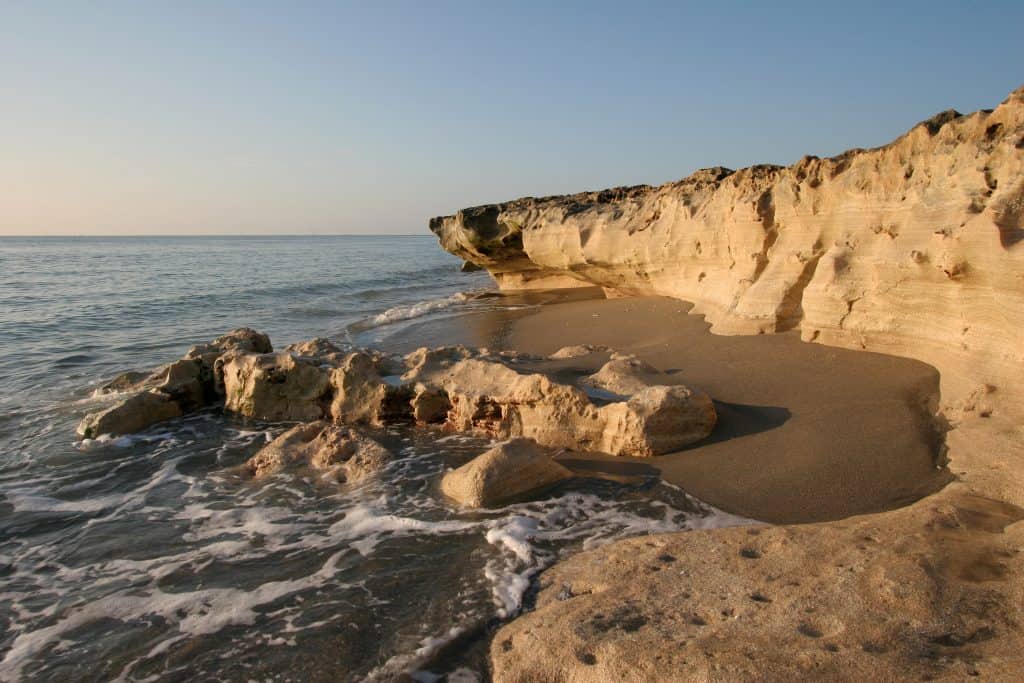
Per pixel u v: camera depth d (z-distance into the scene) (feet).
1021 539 13.96
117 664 14.69
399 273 138.82
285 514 21.88
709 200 46.06
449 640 14.74
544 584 16.48
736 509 19.69
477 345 48.91
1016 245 19.66
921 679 10.28
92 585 18.06
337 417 31.35
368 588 17.19
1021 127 21.56
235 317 68.95
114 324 62.95
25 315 66.33
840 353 29.53
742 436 24.32
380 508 21.79
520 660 13.28
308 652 14.75
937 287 25.09
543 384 26.76
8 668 14.62
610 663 12.21
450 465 25.32
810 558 14.84
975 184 22.85
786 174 35.45
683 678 11.28
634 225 56.18
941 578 12.99
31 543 20.58
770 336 34.09
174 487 24.71
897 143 28.17
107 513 22.57
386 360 33.73
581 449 25.68
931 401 23.38
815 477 20.61
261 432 31.01
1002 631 11.33
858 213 30.12
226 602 16.96
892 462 20.52
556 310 62.03
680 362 33.55
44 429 31.78
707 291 45.21
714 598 13.97
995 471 17.85
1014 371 20.16
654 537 17.48
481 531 19.75
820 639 11.80
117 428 30.45
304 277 122.01
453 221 88.99
